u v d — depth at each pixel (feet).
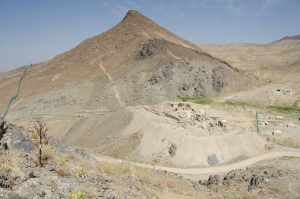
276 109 347.77
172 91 416.26
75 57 568.00
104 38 599.16
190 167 172.86
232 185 106.83
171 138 193.36
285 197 93.71
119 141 204.64
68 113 373.20
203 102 377.71
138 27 617.21
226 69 481.05
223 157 183.52
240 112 319.88
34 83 510.58
